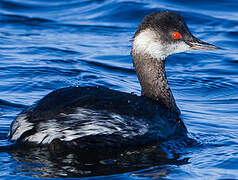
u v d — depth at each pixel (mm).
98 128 10961
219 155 11266
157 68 13391
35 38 20234
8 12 23078
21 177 9781
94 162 10641
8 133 11469
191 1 24172
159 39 13328
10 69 16688
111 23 22234
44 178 9781
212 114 14320
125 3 23547
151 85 13375
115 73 17359
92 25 21953
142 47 13320
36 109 10969
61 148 10938
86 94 11406
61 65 17500
